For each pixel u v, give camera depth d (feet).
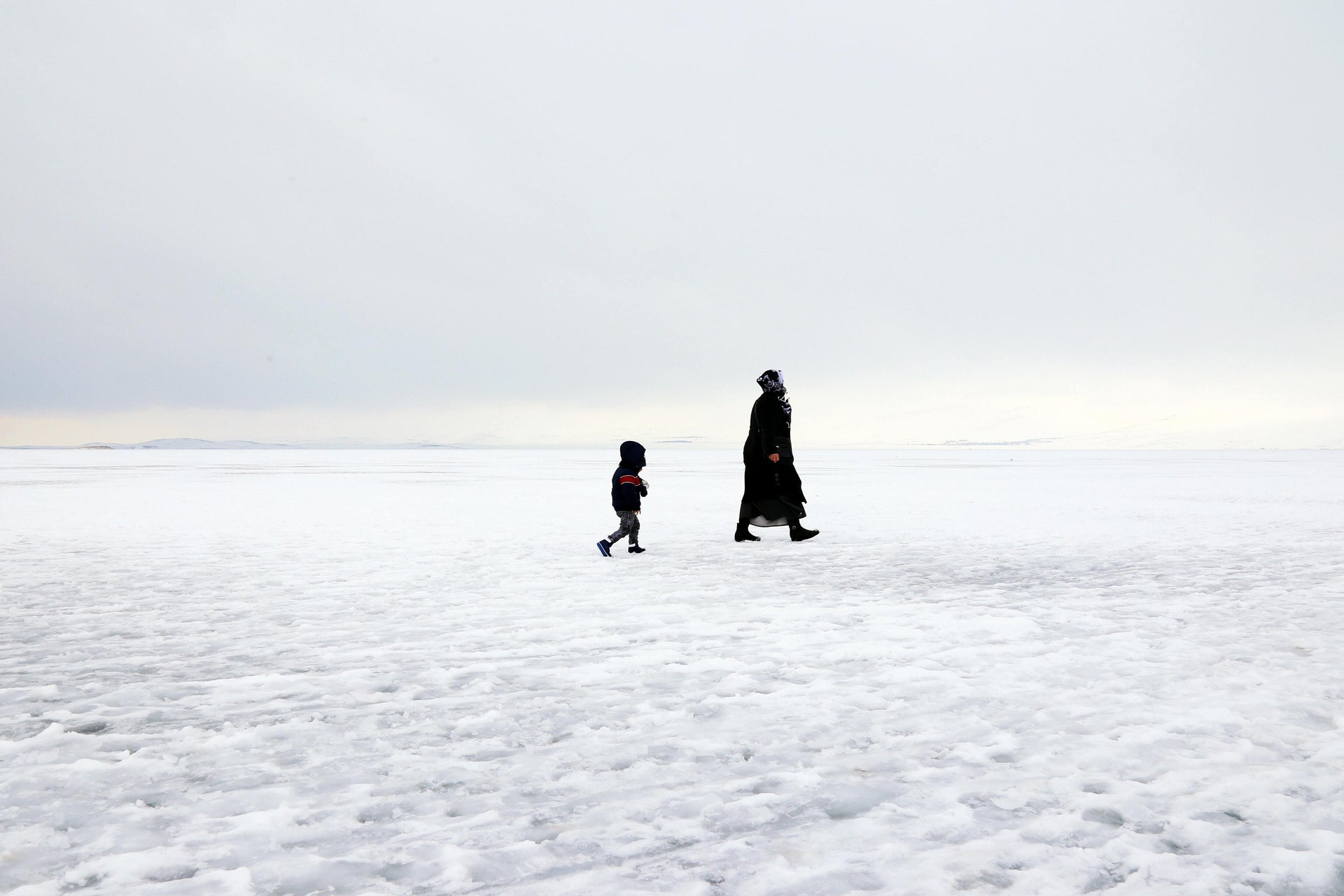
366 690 14.73
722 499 71.72
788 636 18.71
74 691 14.70
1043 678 15.01
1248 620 20.13
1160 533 41.14
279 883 7.78
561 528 45.37
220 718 13.10
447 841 8.68
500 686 14.87
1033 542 37.50
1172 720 12.52
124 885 7.75
